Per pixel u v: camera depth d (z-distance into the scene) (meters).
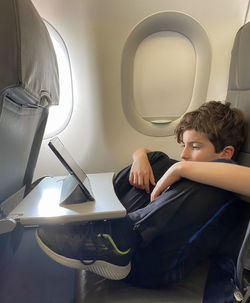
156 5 1.07
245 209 0.63
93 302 0.57
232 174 0.54
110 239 0.57
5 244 0.82
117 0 1.05
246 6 1.10
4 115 0.52
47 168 1.24
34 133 0.89
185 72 1.20
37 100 0.59
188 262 0.61
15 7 0.44
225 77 1.20
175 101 1.24
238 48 0.97
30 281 0.98
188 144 0.85
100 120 1.21
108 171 1.30
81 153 1.25
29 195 0.68
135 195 0.85
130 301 0.56
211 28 1.12
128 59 1.14
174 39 1.16
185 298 0.57
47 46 0.69
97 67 1.13
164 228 0.56
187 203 0.56
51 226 0.60
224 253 0.62
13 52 0.44
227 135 0.81
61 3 1.02
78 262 0.57
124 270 0.58
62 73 1.13
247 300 0.48
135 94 1.22
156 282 0.60
